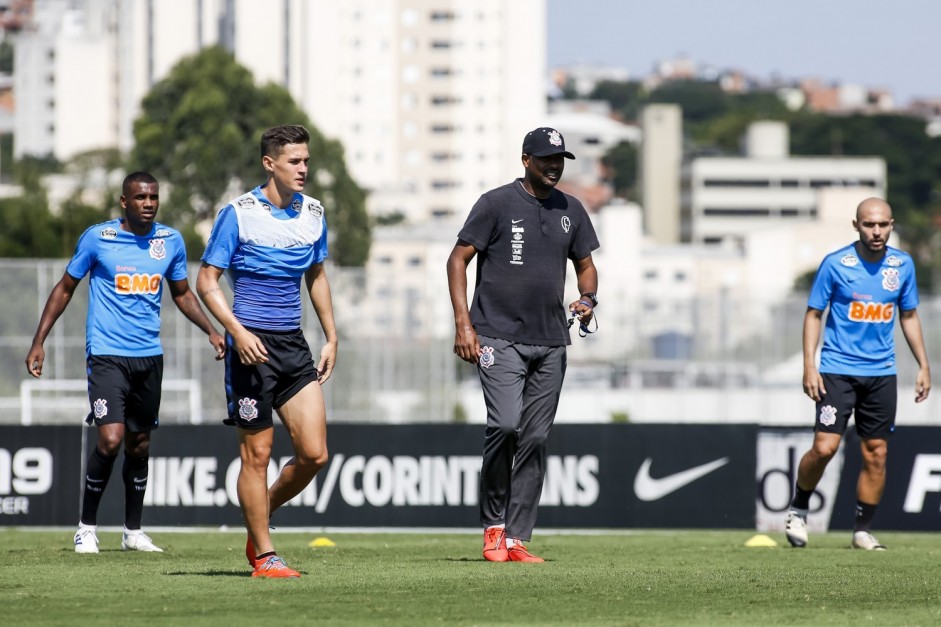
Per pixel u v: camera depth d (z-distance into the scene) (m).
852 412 30.20
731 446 41.59
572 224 23.66
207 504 40.56
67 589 18.80
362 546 30.48
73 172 176.38
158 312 28.06
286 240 20.22
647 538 36.75
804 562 24.58
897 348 87.94
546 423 23.73
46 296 67.00
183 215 160.38
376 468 41.09
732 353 91.25
